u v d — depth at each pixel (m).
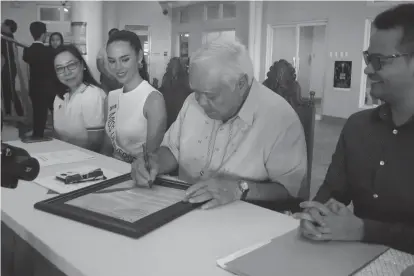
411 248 1.03
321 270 0.88
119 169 1.73
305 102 1.83
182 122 1.76
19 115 5.87
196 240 1.05
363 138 1.32
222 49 1.38
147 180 1.43
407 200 1.23
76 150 2.11
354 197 1.39
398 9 1.10
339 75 8.58
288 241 1.03
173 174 1.84
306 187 1.76
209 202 1.29
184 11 13.06
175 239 1.05
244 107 1.54
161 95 2.15
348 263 0.91
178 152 1.77
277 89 1.88
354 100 8.34
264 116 1.57
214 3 11.95
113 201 1.28
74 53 2.38
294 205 1.61
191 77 1.41
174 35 13.41
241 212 1.25
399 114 1.24
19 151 0.61
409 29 1.07
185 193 1.36
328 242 1.02
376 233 1.03
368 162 1.31
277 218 1.21
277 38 10.32
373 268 0.91
